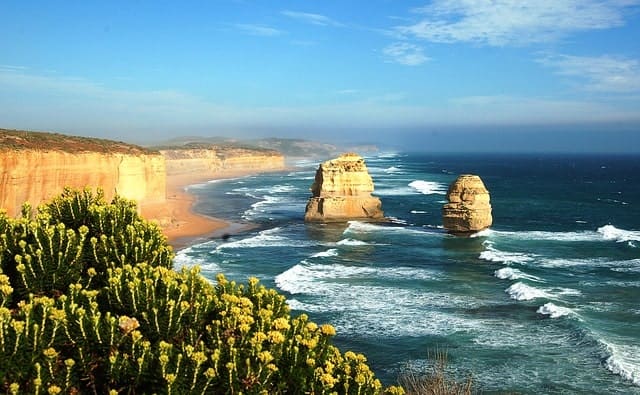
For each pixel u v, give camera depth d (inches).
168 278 319.6
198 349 288.8
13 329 255.4
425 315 1234.6
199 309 312.3
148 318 296.7
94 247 369.1
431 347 1055.0
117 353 268.4
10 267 339.3
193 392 262.5
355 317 1226.0
